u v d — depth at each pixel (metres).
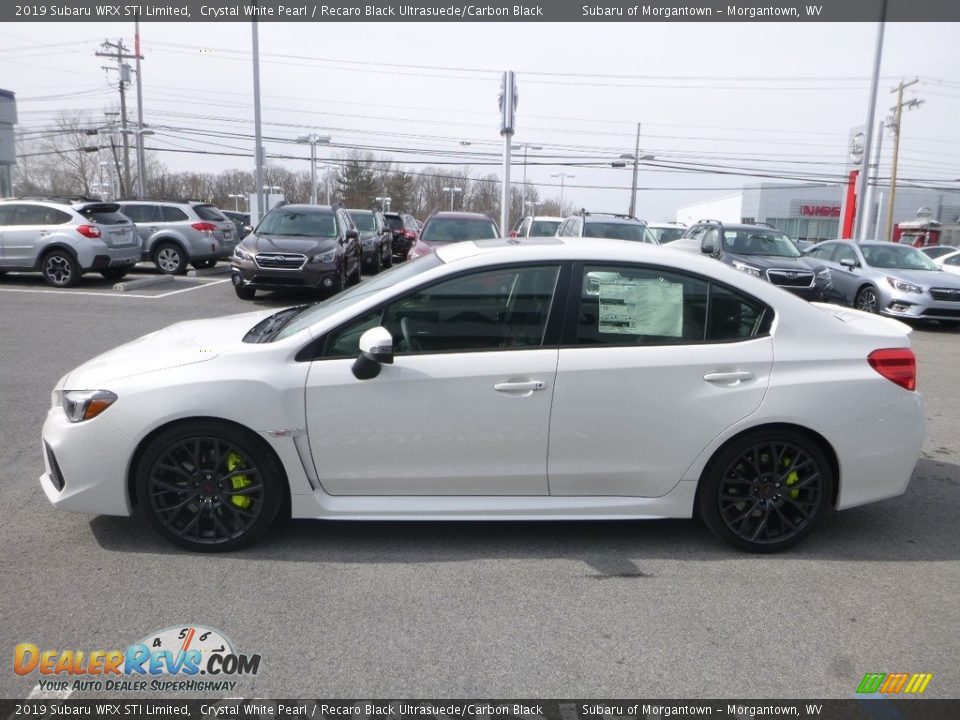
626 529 4.37
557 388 3.83
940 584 3.78
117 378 3.84
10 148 25.81
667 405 3.88
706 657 3.12
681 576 3.80
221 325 4.61
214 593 3.53
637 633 3.28
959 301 13.24
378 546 4.06
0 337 9.66
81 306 12.57
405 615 3.38
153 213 18.28
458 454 3.88
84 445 3.79
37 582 3.59
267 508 3.89
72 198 15.80
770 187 58.09
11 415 6.34
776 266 14.05
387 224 27.17
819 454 3.99
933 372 9.53
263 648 3.12
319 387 3.79
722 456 3.96
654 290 3.95
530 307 3.90
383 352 3.63
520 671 3.00
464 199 75.12
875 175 31.42
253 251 13.56
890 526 4.50
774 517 4.09
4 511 4.40
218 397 3.74
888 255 14.84
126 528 4.20
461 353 3.86
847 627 3.37
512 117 13.70
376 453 3.86
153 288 15.59
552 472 3.93
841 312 4.56
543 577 3.76
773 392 3.89
